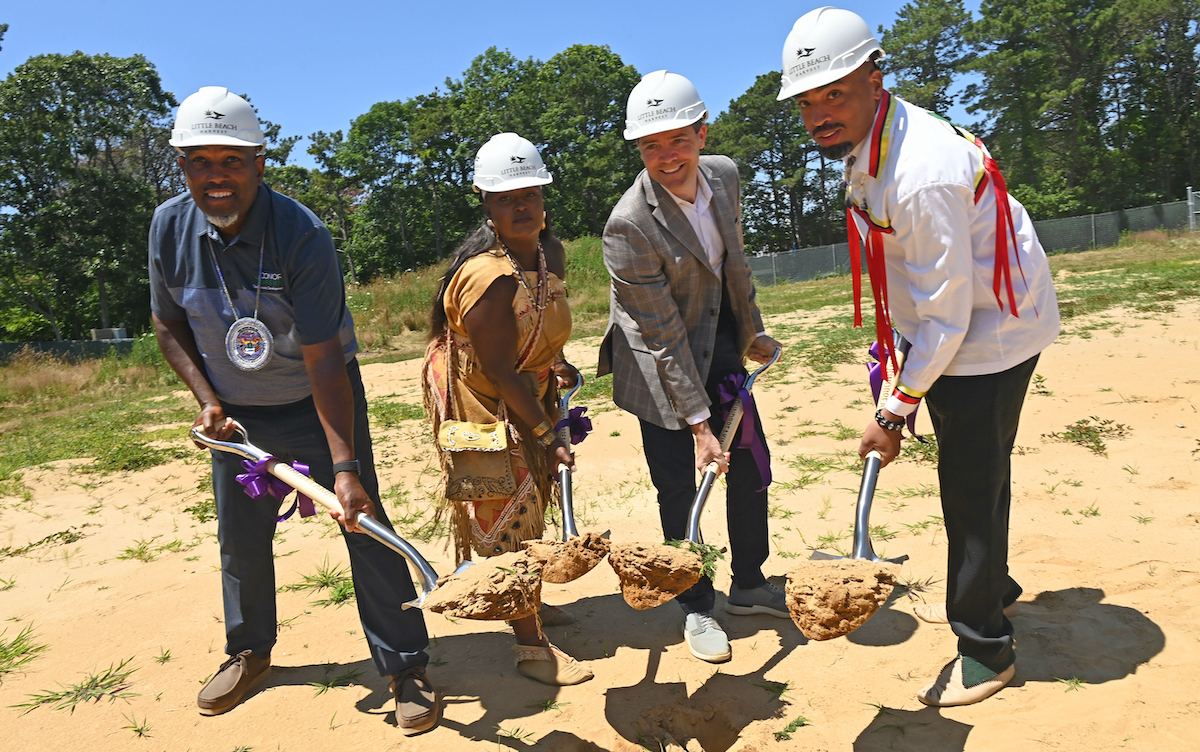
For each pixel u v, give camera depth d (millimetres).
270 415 3004
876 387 3135
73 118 44406
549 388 3439
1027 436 5773
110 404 14328
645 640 3461
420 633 3020
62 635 3814
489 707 3004
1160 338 8945
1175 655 2928
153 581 4434
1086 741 2531
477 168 3016
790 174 67125
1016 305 2625
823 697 2912
